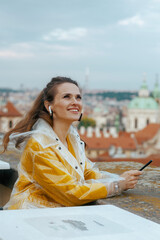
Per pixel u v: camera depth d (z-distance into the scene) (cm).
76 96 284
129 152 11025
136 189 298
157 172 381
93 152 10712
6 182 353
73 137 296
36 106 285
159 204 254
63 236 166
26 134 270
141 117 18875
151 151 11762
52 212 202
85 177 301
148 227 185
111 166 427
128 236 171
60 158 268
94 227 181
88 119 18212
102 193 262
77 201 256
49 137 269
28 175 269
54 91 282
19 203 262
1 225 178
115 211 210
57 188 256
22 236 164
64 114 280
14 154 436
